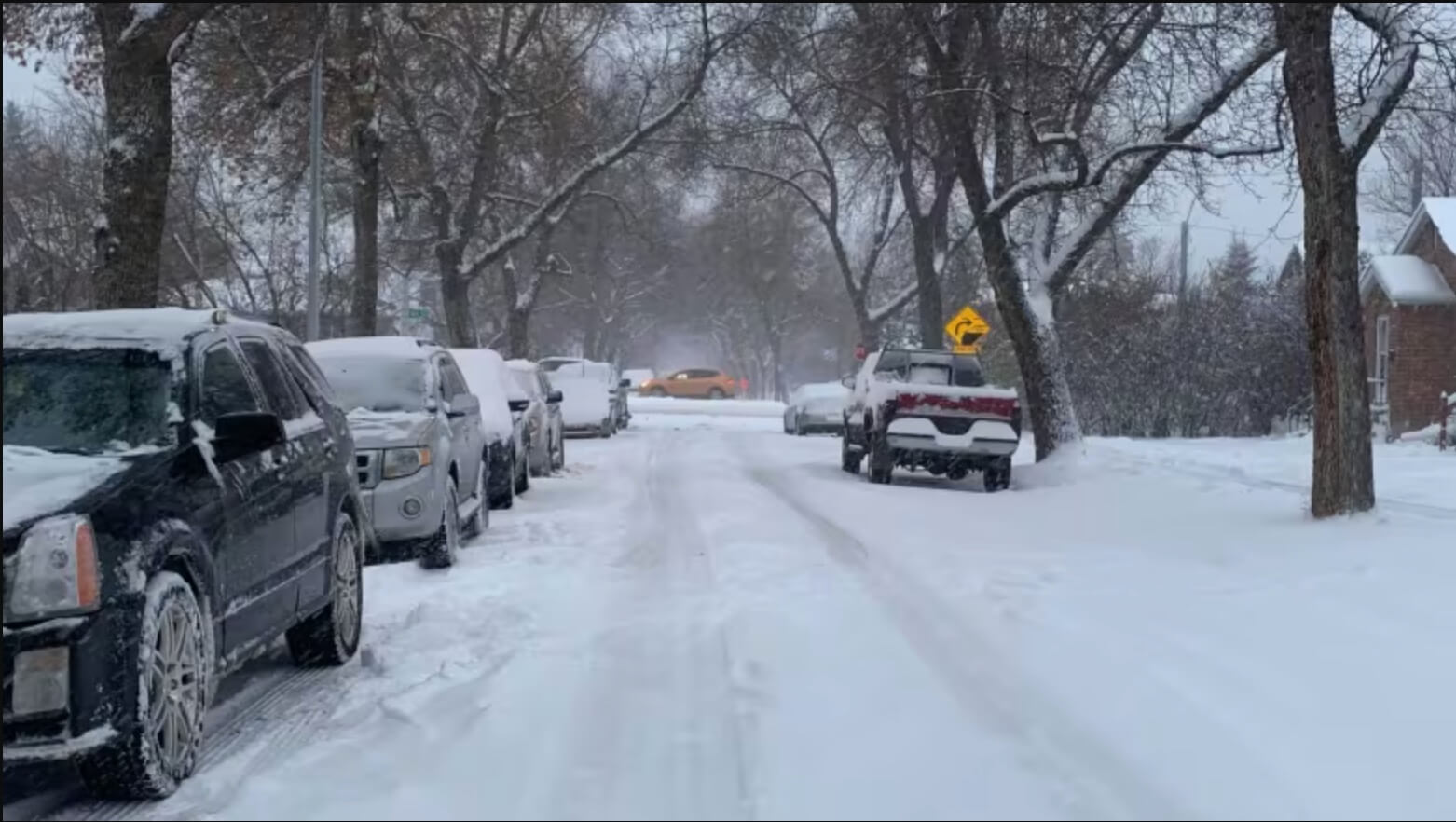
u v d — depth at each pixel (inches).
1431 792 219.1
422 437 440.8
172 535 233.8
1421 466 722.8
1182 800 216.8
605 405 1272.1
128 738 216.5
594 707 275.6
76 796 230.4
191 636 238.2
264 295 1524.4
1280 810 212.2
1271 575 388.2
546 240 1585.9
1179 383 1196.5
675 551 490.0
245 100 914.1
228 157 1011.9
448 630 352.2
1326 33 449.7
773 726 258.8
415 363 487.8
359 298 979.3
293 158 1034.1
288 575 290.7
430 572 447.5
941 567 422.9
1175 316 1274.6
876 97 925.8
